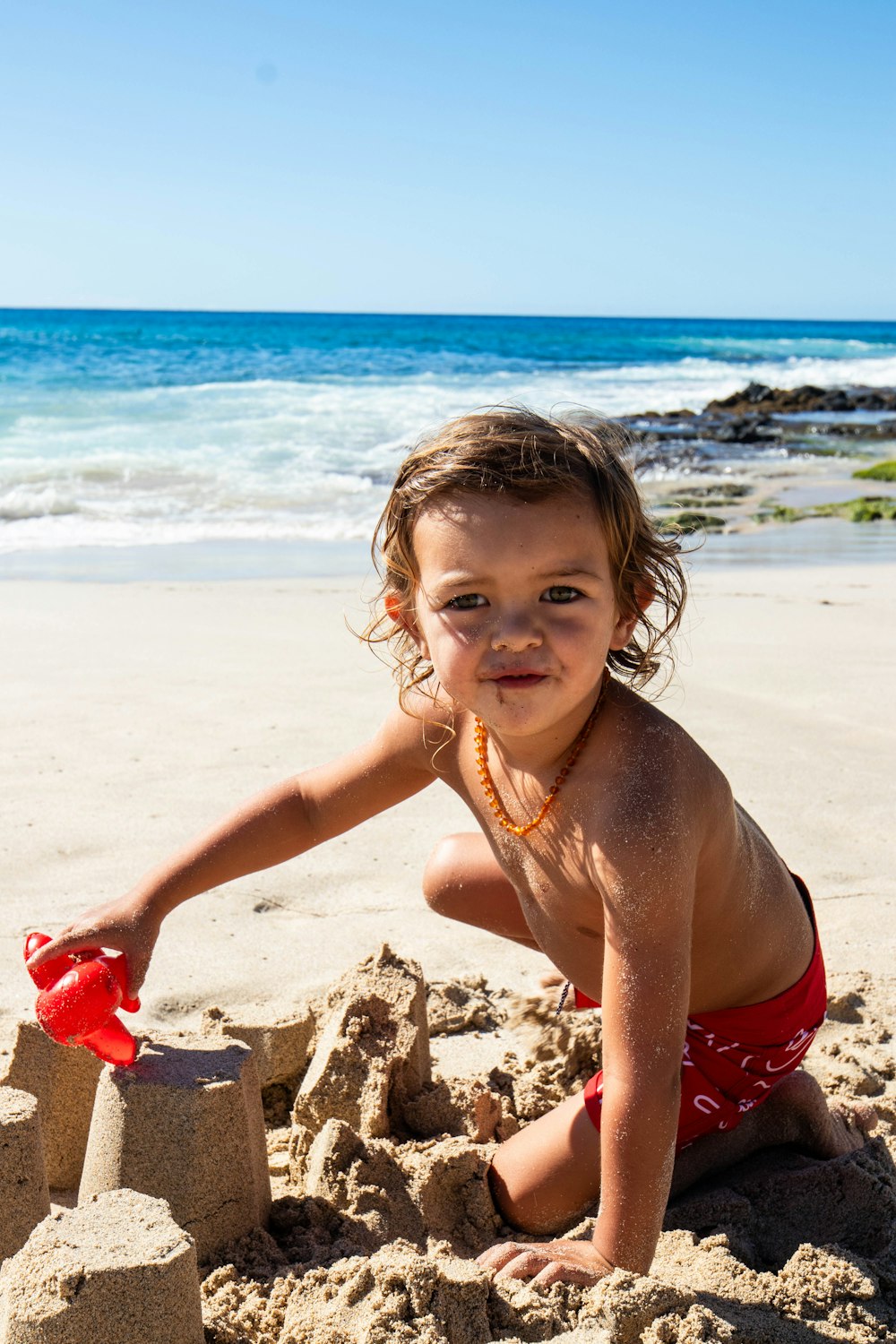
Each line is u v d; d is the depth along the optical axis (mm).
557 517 1887
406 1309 1826
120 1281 1696
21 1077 2338
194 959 3359
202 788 4605
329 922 3617
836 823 4336
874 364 46375
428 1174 2277
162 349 44750
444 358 43500
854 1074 2869
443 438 1992
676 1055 2023
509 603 1895
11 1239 2006
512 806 2271
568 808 2129
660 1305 1851
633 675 2330
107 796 4512
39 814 4316
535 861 2273
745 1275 2102
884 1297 2104
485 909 2830
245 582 9102
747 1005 2414
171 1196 2084
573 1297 1932
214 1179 2102
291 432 20062
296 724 5410
